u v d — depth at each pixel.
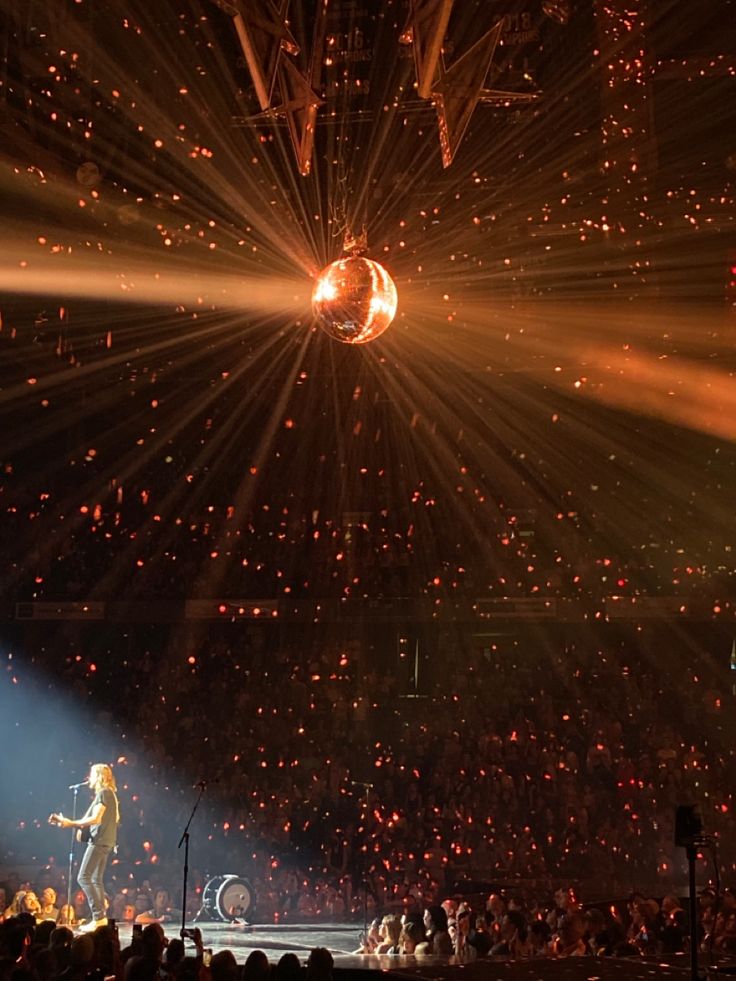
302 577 28.19
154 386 29.36
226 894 14.34
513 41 24.28
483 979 6.85
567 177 26.02
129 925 13.61
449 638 27.80
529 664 27.23
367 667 27.75
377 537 28.72
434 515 28.89
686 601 26.80
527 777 21.38
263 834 19.70
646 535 27.83
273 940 12.56
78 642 28.00
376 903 17.02
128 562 28.27
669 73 24.72
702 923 10.15
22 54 21.05
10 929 7.80
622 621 27.33
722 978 6.89
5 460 27.78
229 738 24.12
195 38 24.77
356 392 27.44
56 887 15.66
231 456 29.67
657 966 7.39
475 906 14.02
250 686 26.08
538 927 9.65
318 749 23.83
